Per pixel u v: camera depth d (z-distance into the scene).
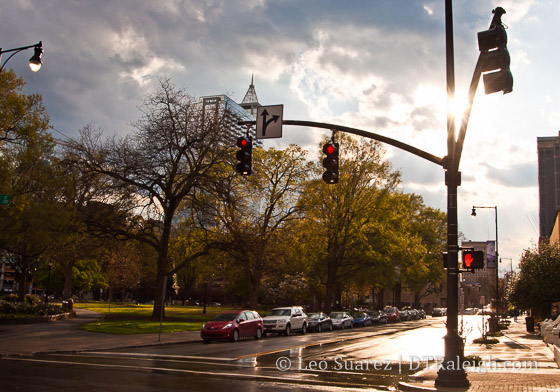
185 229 42.31
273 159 45.50
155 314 36.50
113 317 37.94
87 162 33.16
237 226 38.00
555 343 23.75
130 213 33.91
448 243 13.08
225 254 42.00
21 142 30.69
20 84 30.05
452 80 13.46
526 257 40.84
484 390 11.33
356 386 12.20
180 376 12.90
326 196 48.53
